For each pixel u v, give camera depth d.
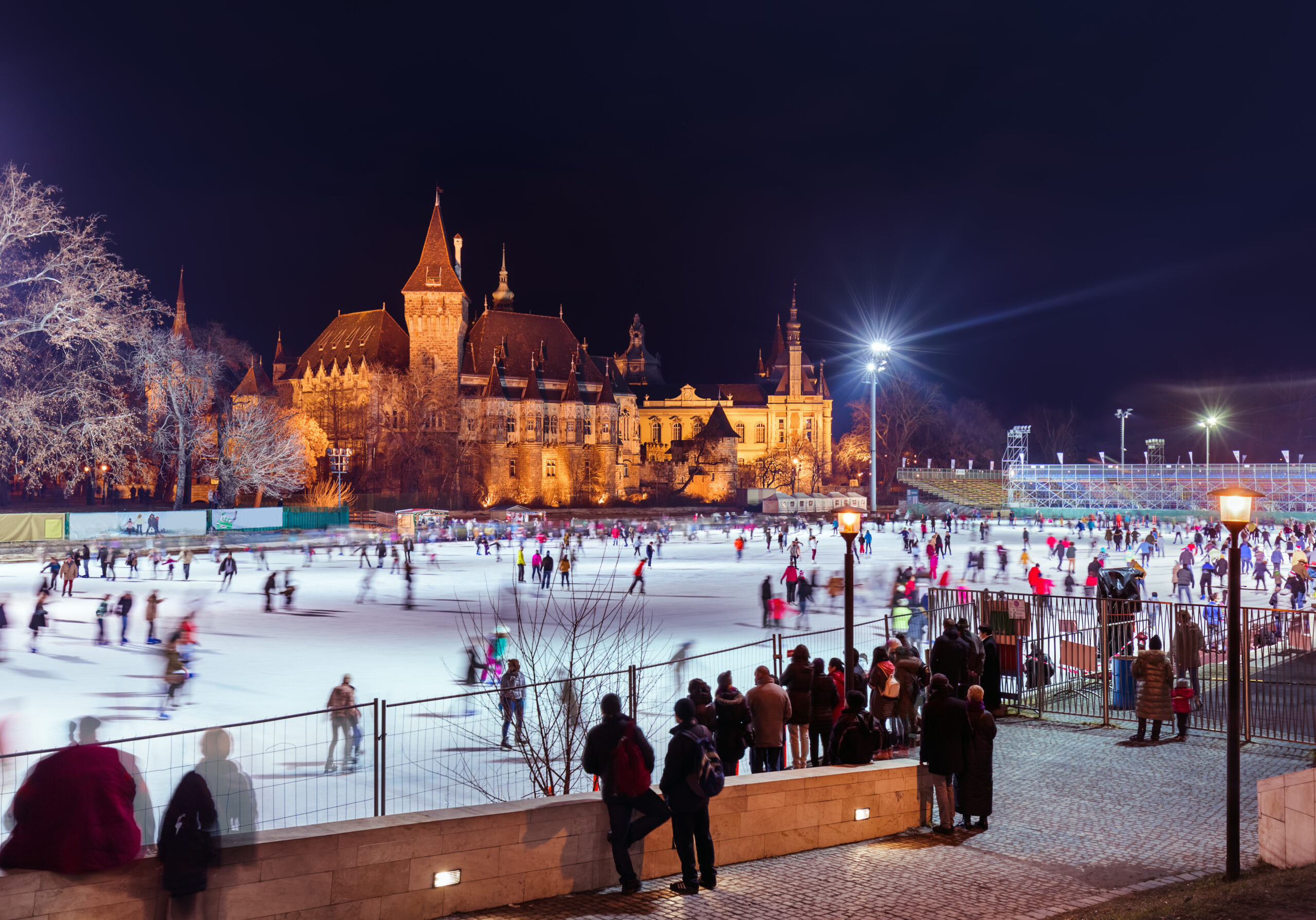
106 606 33.69
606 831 10.60
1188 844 12.10
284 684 25.44
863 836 12.75
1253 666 20.59
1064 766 16.30
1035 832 12.75
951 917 9.41
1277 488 116.56
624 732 10.41
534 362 173.38
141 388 91.31
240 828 10.29
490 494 160.38
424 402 147.88
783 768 15.52
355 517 108.56
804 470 198.75
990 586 48.62
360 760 18.28
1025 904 9.81
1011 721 20.34
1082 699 21.83
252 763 18.02
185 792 8.27
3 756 9.25
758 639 31.83
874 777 12.89
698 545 90.12
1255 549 67.62
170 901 8.16
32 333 64.31
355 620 38.41
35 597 48.19
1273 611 19.30
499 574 61.03
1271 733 18.22
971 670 20.11
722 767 10.78
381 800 14.80
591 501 171.00
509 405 168.50
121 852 7.93
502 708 18.06
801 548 81.12
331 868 9.00
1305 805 10.30
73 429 63.69
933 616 24.28
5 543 69.94
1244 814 13.45
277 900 8.73
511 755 18.50
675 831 10.39
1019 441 161.25
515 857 10.02
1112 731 19.19
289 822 14.58
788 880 10.78
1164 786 14.98
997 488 139.88
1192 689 19.56
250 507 94.75
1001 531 101.81
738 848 11.66
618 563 66.69
